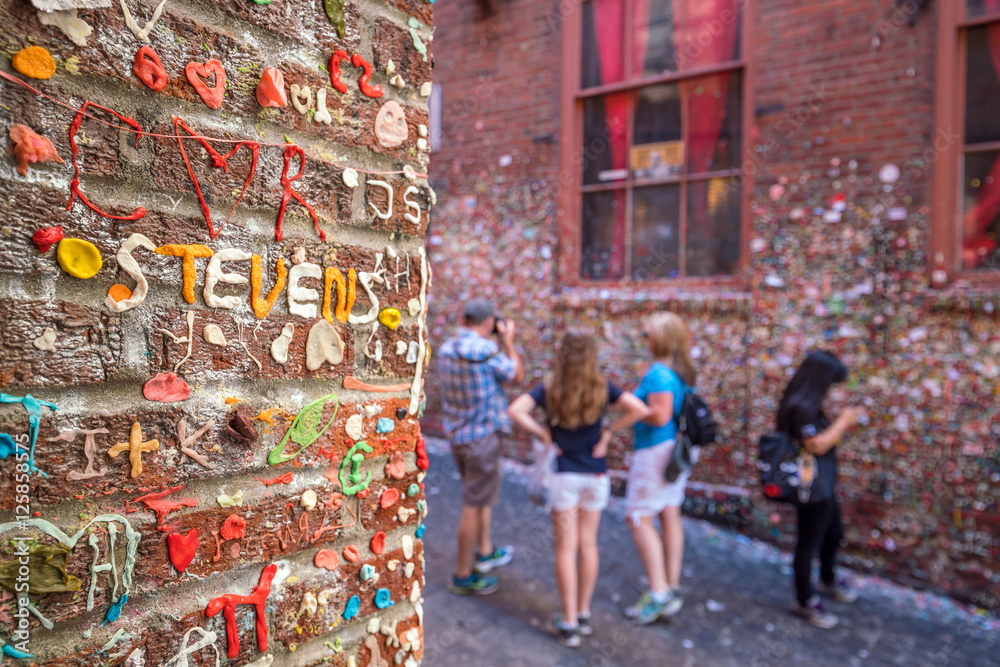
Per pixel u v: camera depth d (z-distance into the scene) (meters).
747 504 4.11
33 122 0.56
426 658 2.71
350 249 0.83
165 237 0.65
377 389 0.88
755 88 4.04
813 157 3.86
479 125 5.23
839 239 3.78
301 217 0.77
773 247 3.99
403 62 0.90
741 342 4.15
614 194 4.75
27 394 0.57
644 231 4.64
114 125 0.61
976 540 3.40
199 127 0.68
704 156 4.39
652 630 3.06
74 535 0.59
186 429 0.67
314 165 0.79
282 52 0.75
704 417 3.09
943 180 3.54
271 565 0.76
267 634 0.76
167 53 0.65
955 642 3.05
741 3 4.18
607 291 4.72
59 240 0.58
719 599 3.40
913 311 3.56
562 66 4.86
